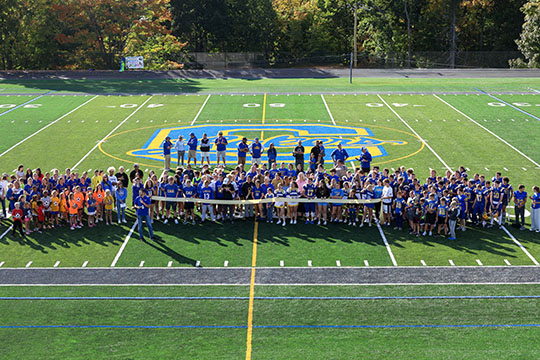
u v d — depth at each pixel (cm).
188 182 2567
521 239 2384
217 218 2631
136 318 1814
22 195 2528
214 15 8638
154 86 5850
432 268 2128
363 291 1967
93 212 2527
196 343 1673
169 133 4084
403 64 8506
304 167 3347
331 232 2477
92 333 1731
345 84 5906
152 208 2603
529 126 4156
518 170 3228
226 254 2259
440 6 8412
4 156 3559
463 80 6159
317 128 4194
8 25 7475
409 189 2531
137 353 1625
